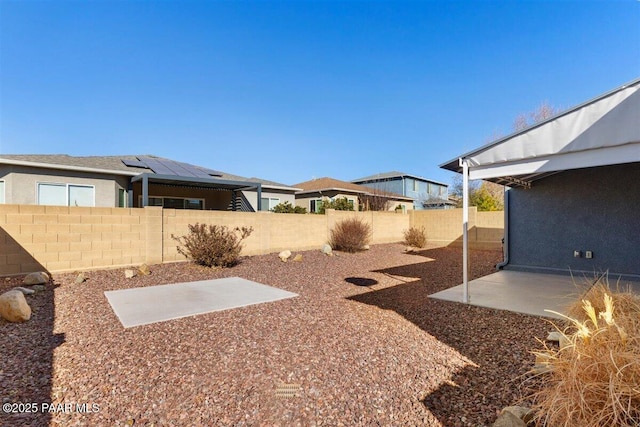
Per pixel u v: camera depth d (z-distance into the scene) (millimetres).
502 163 5711
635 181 8125
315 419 2488
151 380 3051
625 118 4457
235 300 6020
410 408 2629
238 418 2494
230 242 9969
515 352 3709
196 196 18312
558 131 5059
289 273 9062
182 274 8578
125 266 9039
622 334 2273
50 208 7895
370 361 3486
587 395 2078
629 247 8164
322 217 14828
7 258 7348
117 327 4496
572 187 9039
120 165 14766
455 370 3285
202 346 3863
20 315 4609
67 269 8117
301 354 3650
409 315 5180
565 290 6973
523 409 2391
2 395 2754
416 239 16656
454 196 33656
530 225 9758
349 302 5973
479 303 5883
